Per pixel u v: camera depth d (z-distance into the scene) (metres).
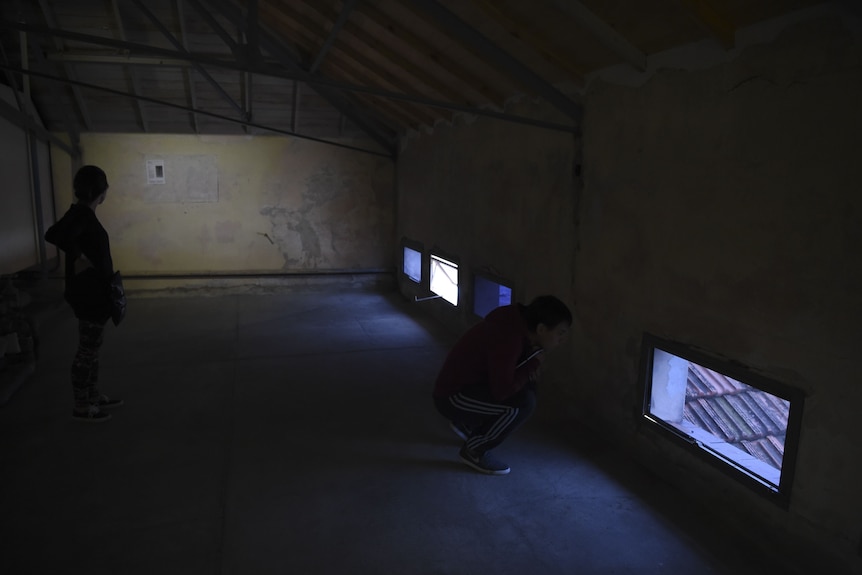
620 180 3.45
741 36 2.56
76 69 6.76
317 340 6.02
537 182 4.41
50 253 7.55
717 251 2.77
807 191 2.31
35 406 4.14
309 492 3.06
